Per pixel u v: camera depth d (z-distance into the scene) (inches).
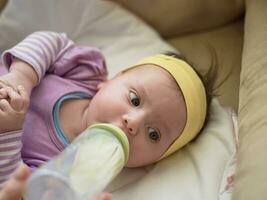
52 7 50.0
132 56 50.3
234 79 47.5
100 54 44.5
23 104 35.8
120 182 39.7
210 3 52.0
